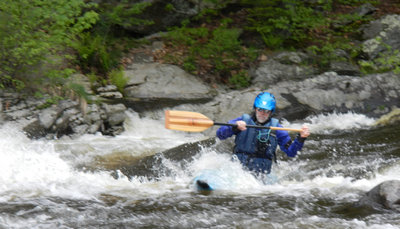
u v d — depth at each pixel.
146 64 17.38
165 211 7.45
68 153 11.56
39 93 13.28
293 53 18.75
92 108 13.90
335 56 18.66
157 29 19.38
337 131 13.98
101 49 16.59
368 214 7.15
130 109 14.91
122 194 8.52
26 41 13.28
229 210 7.49
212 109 15.34
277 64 18.16
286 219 7.06
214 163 10.80
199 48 18.50
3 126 12.24
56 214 7.28
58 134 12.97
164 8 19.41
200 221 7.00
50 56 14.49
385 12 21.59
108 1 18.02
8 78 13.58
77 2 13.70
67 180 9.47
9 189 8.61
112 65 16.89
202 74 17.45
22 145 11.55
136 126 14.43
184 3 19.80
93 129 13.49
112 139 13.33
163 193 8.58
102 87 15.60
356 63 18.75
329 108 15.91
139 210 7.51
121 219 7.09
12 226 6.74
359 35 20.02
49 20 13.90
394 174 9.69
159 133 14.38
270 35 19.14
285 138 9.12
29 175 9.76
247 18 20.19
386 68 18.47
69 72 13.94
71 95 14.01
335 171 9.99
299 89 16.61
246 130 9.13
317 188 8.74
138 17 18.95
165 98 15.68
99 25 17.58
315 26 20.33
